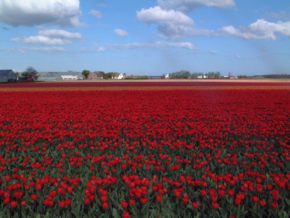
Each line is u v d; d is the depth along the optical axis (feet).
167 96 96.99
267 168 28.32
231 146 34.09
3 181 24.07
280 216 18.63
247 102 80.02
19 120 51.44
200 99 87.30
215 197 19.07
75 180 21.98
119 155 32.65
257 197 20.21
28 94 110.01
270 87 155.33
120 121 52.80
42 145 36.06
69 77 446.19
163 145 35.53
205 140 37.47
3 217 18.95
